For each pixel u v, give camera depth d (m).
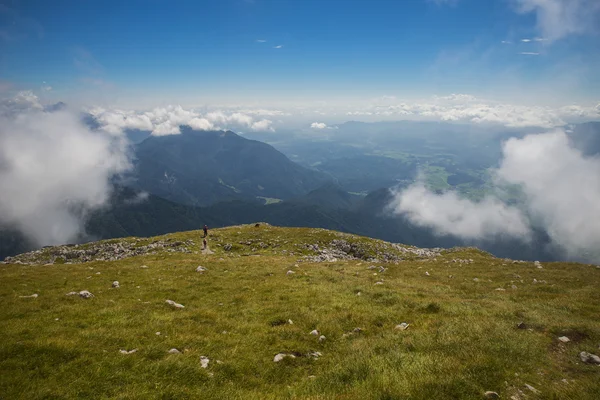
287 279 28.11
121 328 15.78
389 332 16.19
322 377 12.04
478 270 35.31
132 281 26.89
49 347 12.49
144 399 10.13
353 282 27.28
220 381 11.78
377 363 12.45
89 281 27.33
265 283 26.36
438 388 10.28
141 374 11.52
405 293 23.78
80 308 18.88
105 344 13.73
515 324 16.88
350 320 18.30
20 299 21.00
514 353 13.06
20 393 9.94
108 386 10.73
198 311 19.17
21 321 16.30
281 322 18.28
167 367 11.91
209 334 15.83
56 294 22.34
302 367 13.45
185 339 14.77
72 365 11.73
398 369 11.94
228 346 14.75
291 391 11.32
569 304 21.41
